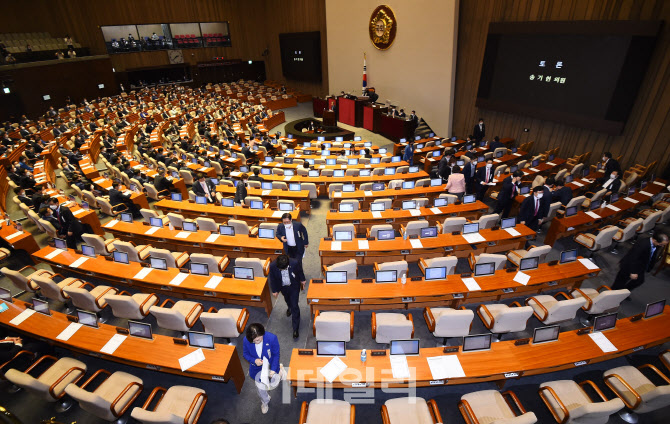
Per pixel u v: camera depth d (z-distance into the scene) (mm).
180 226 10188
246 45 40281
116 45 33688
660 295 8164
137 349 5910
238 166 16656
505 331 6488
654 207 10656
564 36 13977
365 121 23969
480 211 10953
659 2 11516
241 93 34656
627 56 12281
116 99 31125
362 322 7676
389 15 22344
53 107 26656
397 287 7203
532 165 14344
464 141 18859
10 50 25438
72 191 15125
